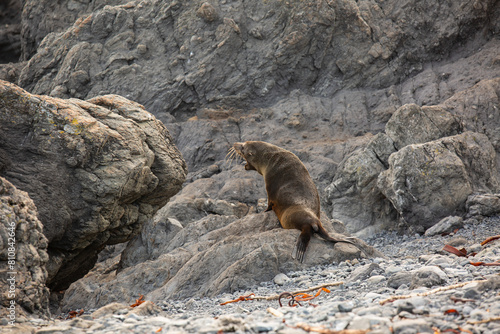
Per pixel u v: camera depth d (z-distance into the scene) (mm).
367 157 29969
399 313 8109
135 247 22188
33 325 10148
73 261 19531
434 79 37875
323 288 12711
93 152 16812
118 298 16547
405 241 25922
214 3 40562
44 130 16188
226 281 15195
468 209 26031
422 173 26703
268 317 8938
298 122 37469
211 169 35312
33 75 42156
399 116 29953
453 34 38875
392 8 40250
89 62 39750
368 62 39969
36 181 15750
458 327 7129
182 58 39844
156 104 39281
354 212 30328
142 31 40656
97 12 41281
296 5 39375
